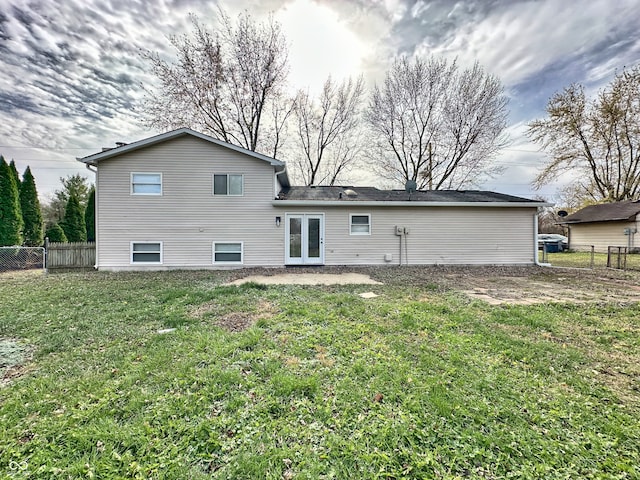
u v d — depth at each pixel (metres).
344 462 1.85
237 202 10.84
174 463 1.83
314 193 12.71
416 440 2.04
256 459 1.86
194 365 3.05
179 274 9.55
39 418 2.24
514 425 2.17
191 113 16.69
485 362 3.17
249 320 4.54
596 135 18.98
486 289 7.14
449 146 19.08
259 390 2.61
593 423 2.20
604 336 3.97
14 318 4.68
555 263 12.95
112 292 6.61
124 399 2.48
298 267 11.04
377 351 3.42
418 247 11.70
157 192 10.51
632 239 17.20
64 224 16.58
